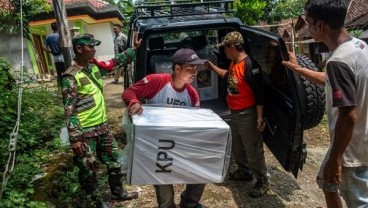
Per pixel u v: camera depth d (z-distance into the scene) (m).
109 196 3.85
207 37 5.20
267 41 3.68
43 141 5.36
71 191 3.77
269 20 32.50
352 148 2.35
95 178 3.47
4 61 6.07
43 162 4.63
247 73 3.58
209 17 4.55
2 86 5.72
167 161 2.41
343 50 2.17
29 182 3.93
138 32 4.24
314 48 18.56
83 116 3.32
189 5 4.67
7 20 10.41
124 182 4.11
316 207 3.79
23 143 4.87
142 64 4.11
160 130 2.34
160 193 2.81
